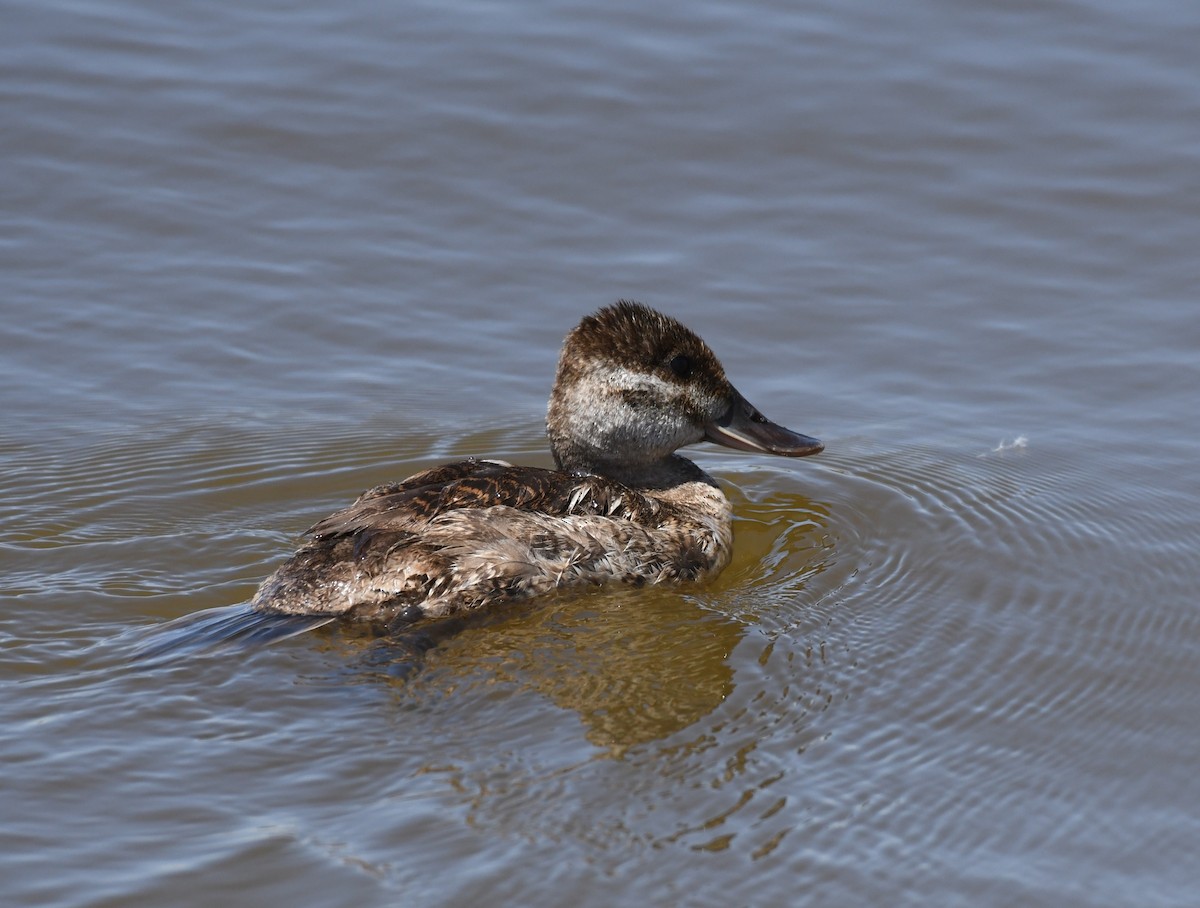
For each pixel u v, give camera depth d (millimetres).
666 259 16000
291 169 16969
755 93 17984
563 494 11266
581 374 12289
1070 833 8766
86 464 13109
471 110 17734
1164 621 11094
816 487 13289
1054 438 13766
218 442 13570
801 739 9492
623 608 11008
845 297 15562
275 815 8516
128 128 17297
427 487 11016
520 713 9594
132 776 8812
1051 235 16234
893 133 17484
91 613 10797
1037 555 12070
